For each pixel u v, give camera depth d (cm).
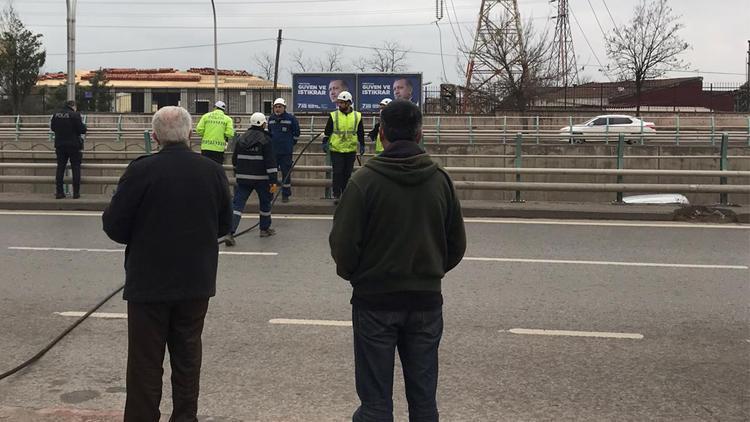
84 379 481
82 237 1017
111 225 350
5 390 461
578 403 440
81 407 432
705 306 658
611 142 2859
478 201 1340
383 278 301
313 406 435
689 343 554
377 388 303
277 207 1277
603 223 1160
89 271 804
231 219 387
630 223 1160
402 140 311
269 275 784
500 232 1067
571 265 834
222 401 443
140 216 350
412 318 306
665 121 3706
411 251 302
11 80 5147
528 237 1023
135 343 356
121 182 350
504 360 517
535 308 651
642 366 504
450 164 2195
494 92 4919
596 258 873
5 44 5097
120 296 702
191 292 357
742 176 1274
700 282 750
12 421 395
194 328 373
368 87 3738
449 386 468
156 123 363
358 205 301
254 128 988
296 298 686
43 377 485
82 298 690
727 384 471
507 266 827
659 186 1270
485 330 586
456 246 328
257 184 986
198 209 359
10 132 3306
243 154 979
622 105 5166
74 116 1338
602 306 657
